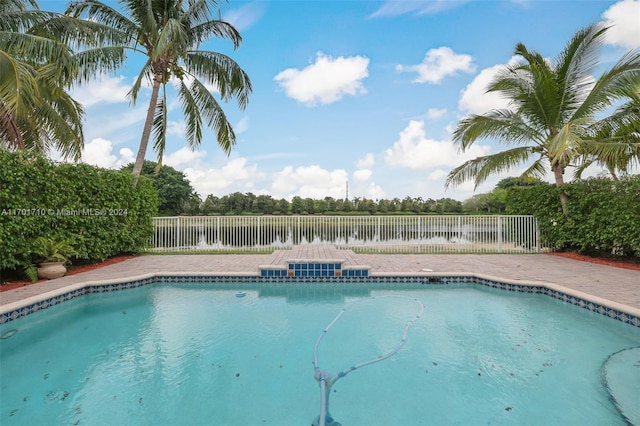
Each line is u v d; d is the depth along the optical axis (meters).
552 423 2.38
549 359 3.39
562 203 9.20
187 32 10.09
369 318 4.72
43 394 2.79
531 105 9.51
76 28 7.95
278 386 2.96
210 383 3.00
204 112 11.04
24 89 6.14
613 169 9.03
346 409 2.61
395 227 10.60
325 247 9.53
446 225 10.37
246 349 3.74
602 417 2.43
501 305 5.20
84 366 3.32
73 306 5.17
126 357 3.52
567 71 8.96
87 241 7.14
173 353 3.63
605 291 4.96
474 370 3.21
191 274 6.50
